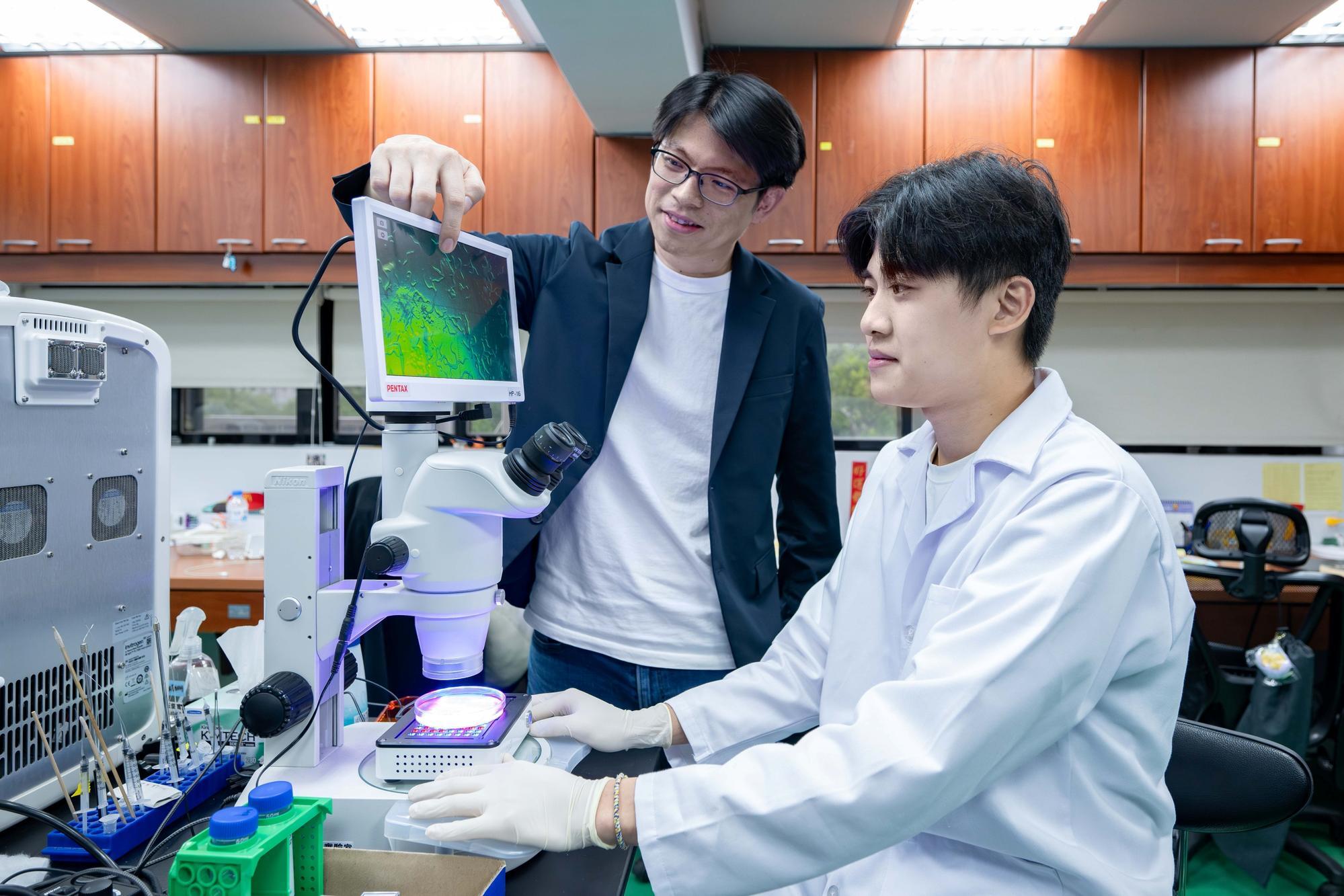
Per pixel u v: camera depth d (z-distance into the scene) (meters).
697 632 1.26
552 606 1.29
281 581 0.84
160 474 1.03
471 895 0.66
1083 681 0.68
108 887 0.66
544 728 0.92
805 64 2.77
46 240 2.87
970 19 2.61
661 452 1.29
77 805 0.87
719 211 1.18
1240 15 2.52
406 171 0.92
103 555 0.94
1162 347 3.15
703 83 1.15
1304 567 2.54
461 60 2.80
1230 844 2.18
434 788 0.73
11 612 0.82
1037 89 2.74
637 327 1.27
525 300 1.37
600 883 0.72
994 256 0.74
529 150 2.81
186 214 2.85
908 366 0.78
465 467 0.80
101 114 2.85
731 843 0.66
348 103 2.81
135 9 2.54
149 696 1.02
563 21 1.97
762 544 1.32
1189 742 1.16
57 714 0.87
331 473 0.87
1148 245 2.75
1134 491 0.74
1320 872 2.21
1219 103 2.73
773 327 1.32
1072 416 0.84
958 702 0.65
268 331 3.19
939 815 0.66
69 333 0.87
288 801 0.65
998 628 0.68
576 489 1.28
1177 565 0.78
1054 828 0.74
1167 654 0.77
